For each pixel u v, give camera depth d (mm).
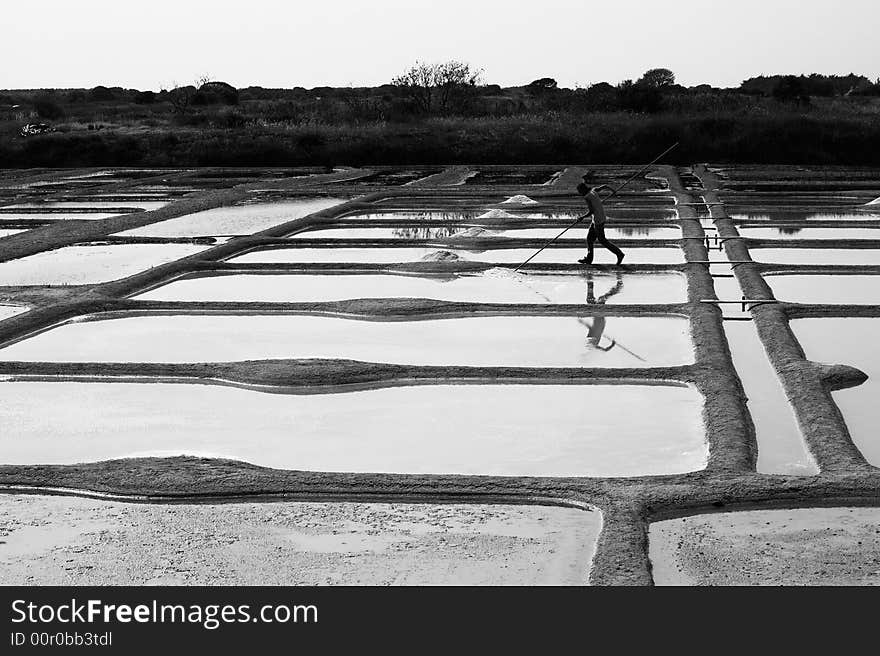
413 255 19109
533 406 10344
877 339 12633
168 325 14055
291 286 16500
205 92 62969
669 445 9219
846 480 8148
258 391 11055
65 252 20578
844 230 21781
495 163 40312
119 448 9414
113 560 7227
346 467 8844
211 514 7965
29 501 8266
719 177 33062
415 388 11039
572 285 16156
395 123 47125
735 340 12711
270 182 34219
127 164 42625
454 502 8094
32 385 11352
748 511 7805
